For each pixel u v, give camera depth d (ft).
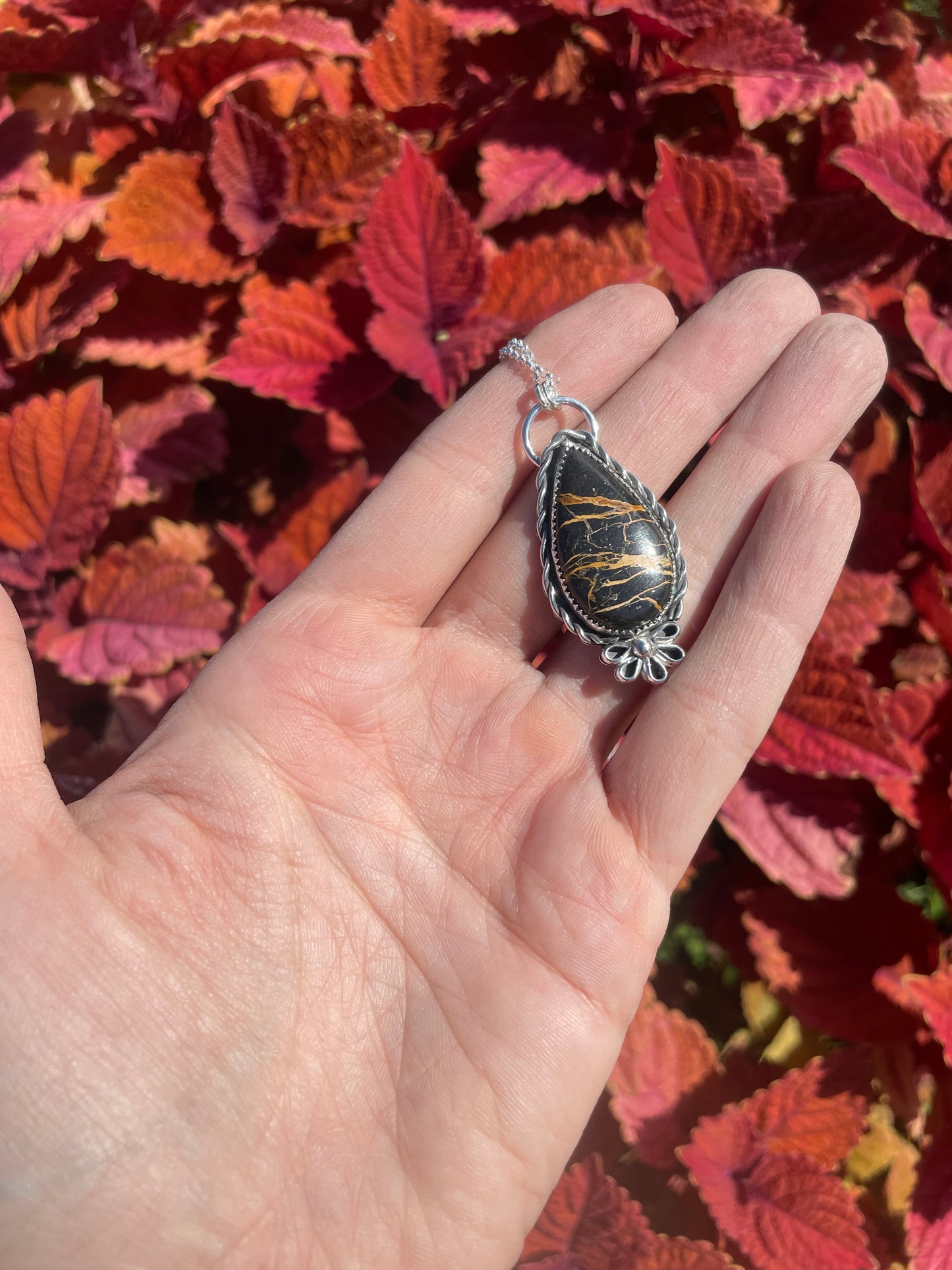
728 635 0.51
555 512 0.53
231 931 0.44
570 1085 0.45
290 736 0.48
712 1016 0.68
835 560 0.51
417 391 0.68
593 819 0.49
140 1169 0.39
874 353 0.55
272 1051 0.43
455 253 0.59
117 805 0.45
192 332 0.66
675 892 0.69
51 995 0.40
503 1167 0.44
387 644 0.51
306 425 0.66
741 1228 0.53
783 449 0.54
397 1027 0.45
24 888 0.41
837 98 0.66
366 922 0.46
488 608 0.54
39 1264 0.38
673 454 0.57
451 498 0.54
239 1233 0.40
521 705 0.52
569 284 0.62
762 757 0.58
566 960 0.47
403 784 0.49
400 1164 0.43
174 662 0.64
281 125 0.70
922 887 0.70
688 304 0.64
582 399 0.57
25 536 0.59
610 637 0.52
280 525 0.62
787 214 0.66
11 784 0.41
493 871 0.48
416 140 0.70
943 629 0.64
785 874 0.59
